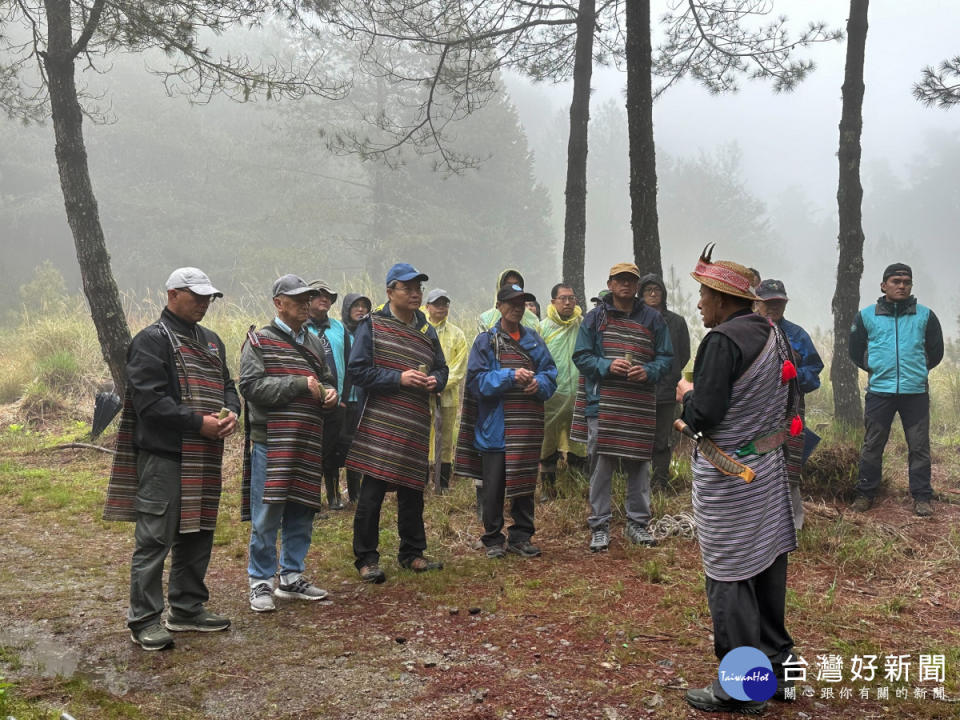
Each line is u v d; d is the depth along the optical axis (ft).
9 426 35.22
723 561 10.61
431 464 23.84
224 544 19.39
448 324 24.57
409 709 10.76
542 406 18.26
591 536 19.34
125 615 14.49
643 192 24.43
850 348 21.86
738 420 10.61
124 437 13.08
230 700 11.09
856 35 26.84
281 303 15.26
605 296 19.30
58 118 31.17
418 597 15.34
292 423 14.94
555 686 11.35
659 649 12.56
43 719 10.36
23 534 20.06
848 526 19.01
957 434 28.86
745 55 34.35
